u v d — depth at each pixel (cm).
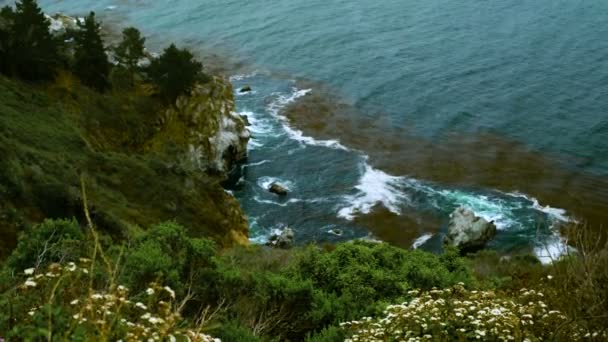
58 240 1628
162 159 5038
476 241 4688
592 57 7831
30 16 5212
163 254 1641
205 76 6256
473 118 6738
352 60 8444
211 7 10925
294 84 7925
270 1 11050
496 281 2039
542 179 5575
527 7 9750
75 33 5875
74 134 4397
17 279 1135
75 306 745
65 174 3453
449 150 6197
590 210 5084
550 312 962
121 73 5800
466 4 10181
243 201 5553
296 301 1655
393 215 5222
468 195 5416
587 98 6875
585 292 899
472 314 1066
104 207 3328
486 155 6050
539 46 8288
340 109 7200
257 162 6184
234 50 9050
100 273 1216
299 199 5550
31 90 4869
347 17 10025
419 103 7169
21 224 2478
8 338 665
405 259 2195
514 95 7112
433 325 1029
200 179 4909
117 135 5203
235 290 1620
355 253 2112
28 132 3881
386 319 1106
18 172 2906
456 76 7719
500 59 8062
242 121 6322
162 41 9469
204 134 5841
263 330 1457
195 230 4031
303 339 1574
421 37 9006
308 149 6369
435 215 5178
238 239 4534
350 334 1282
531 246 4653
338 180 5791
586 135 6181
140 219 3581
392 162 6041
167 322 688
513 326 960
